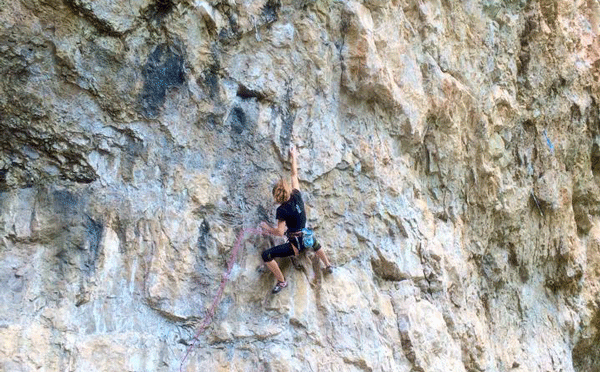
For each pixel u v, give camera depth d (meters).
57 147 5.61
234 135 6.37
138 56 5.83
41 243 5.56
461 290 8.17
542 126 10.44
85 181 5.78
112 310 5.61
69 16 5.45
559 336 10.55
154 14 5.84
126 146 5.89
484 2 9.27
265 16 6.50
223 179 6.27
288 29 6.68
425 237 7.71
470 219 9.13
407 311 7.13
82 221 5.69
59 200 5.65
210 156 6.23
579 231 11.84
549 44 10.44
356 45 7.10
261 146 6.50
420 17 8.12
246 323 6.11
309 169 6.74
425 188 8.35
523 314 10.16
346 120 7.22
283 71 6.66
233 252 6.20
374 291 7.02
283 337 6.20
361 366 6.43
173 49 6.00
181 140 6.09
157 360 5.62
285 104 6.66
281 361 6.05
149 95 5.91
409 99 7.64
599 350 12.13
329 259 6.81
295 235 6.07
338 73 7.12
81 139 5.68
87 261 5.63
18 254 5.45
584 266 11.21
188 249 5.98
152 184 5.97
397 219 7.41
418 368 6.94
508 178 9.75
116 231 5.80
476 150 9.04
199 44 6.12
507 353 9.27
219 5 6.19
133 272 5.77
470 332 8.08
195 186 6.10
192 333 5.87
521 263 10.23
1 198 5.48
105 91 5.71
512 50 9.82
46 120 5.52
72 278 5.55
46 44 5.42
